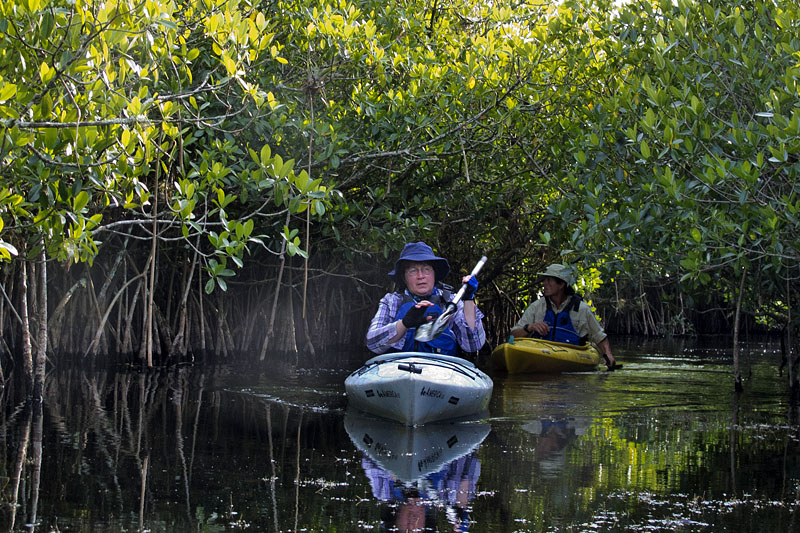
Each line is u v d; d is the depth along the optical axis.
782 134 5.58
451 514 3.45
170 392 7.02
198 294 10.54
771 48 6.64
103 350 9.16
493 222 12.05
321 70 8.50
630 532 3.25
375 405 6.02
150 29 5.12
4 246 4.35
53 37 4.79
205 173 6.99
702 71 6.93
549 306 10.38
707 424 5.84
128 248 9.43
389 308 6.44
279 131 8.15
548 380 8.79
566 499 3.71
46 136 4.63
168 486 3.79
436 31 10.23
